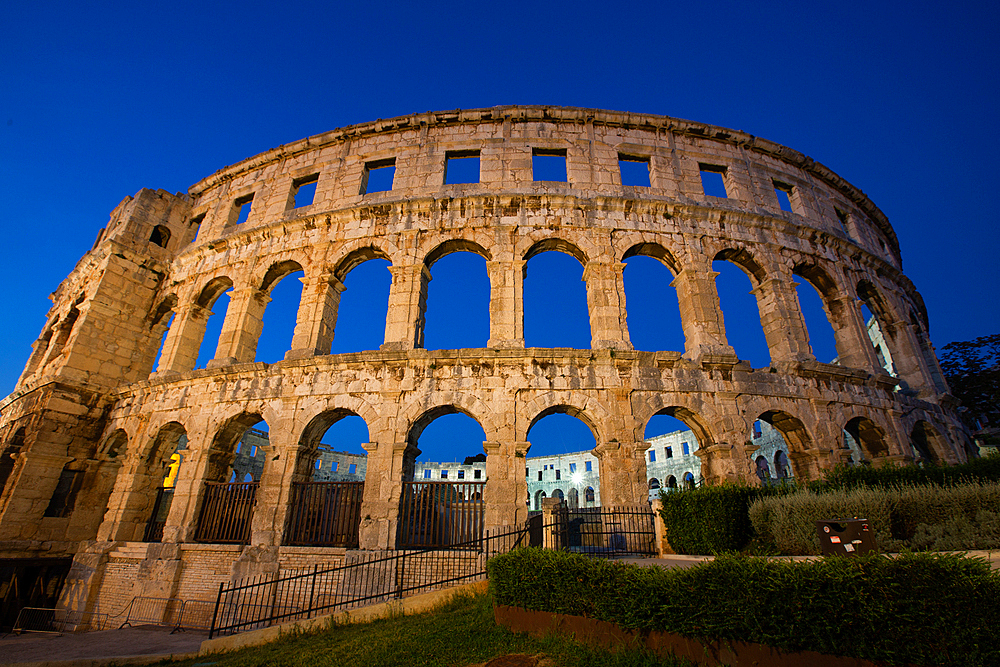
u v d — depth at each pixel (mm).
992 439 38781
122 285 27797
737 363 20875
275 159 30047
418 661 9180
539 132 27031
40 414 23891
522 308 21938
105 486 24812
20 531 21938
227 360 23344
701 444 20656
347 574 17594
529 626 9891
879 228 34250
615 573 8695
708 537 15086
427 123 27578
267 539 18906
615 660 7766
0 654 14141
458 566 17359
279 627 13281
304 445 20594
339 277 24938
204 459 21328
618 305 22031
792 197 29328
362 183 27250
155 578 19391
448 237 23750
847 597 6035
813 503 12641
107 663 12258
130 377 27250
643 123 27422
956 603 5434
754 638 6715
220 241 27266
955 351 45812
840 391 22234
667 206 24516
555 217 23953
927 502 11547
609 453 18891
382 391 20266
